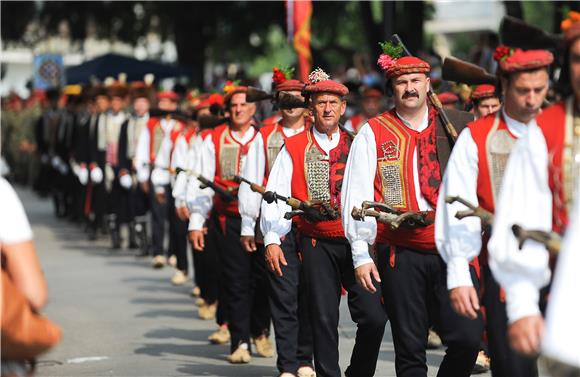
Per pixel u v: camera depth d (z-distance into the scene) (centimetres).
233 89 1800
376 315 1354
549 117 877
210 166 1831
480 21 7869
